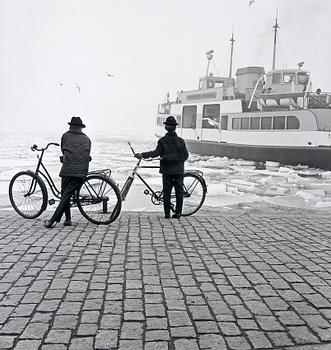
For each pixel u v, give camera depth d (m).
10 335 3.05
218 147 31.44
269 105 28.62
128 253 5.28
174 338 3.05
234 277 4.43
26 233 6.29
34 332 3.10
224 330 3.19
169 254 5.28
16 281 4.16
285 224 7.47
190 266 4.79
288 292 4.02
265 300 3.80
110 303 3.65
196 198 8.41
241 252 5.45
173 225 7.15
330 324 3.33
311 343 3.02
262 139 27.88
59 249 5.38
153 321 3.31
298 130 25.91
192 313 3.48
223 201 11.62
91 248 5.46
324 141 24.83
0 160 24.11
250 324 3.30
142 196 11.65
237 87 34.19
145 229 6.76
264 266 4.84
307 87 29.88
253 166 26.20
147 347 2.91
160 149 7.57
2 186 13.02
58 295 3.81
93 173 6.98
